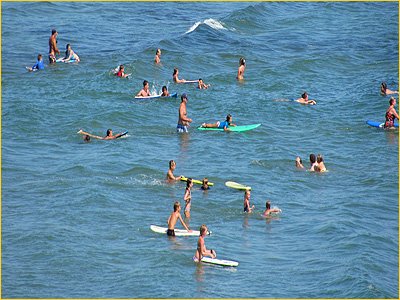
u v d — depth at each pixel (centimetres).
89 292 9894
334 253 11225
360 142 16638
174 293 9888
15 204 12612
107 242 11338
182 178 13988
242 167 14875
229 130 17050
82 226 11850
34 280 10162
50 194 13062
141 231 11781
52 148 15538
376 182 14362
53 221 11956
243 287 10119
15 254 10856
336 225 12181
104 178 13900
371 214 12888
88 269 10494
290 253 11244
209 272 10506
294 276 10500
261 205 13075
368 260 10956
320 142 16538
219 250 11219
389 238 11894
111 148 15575
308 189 13962
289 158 15538
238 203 13100
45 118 17238
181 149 15750
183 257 10906
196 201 13075
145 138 16350
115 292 9900
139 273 10394
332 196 13612
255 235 11850
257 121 17738
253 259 10988
